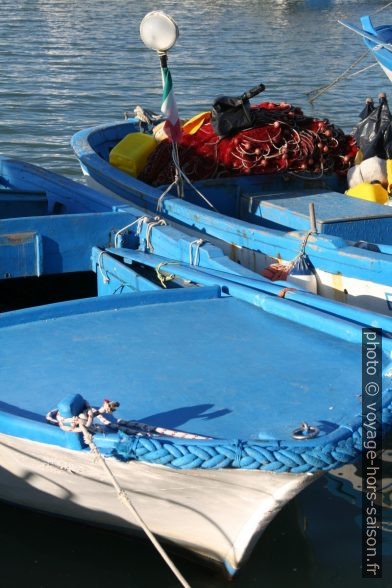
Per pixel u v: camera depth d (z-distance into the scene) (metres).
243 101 9.29
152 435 4.69
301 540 5.73
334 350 5.66
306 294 6.40
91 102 19.11
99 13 37.19
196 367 5.45
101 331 5.93
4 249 7.25
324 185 9.62
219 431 4.78
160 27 8.15
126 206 8.02
